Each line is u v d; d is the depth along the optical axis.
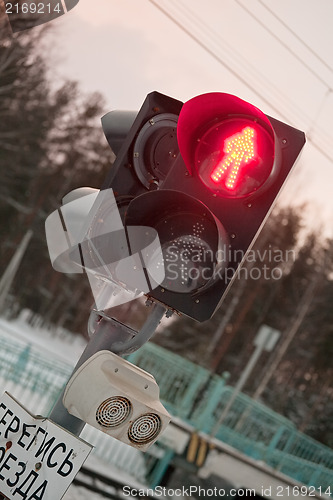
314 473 21.09
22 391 15.42
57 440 4.44
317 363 62.59
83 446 4.44
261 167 4.16
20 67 51.34
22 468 4.45
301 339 62.81
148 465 15.90
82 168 61.81
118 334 4.45
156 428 4.26
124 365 4.30
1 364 15.34
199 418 17.58
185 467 15.91
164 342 60.47
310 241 65.19
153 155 4.58
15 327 49.97
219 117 4.20
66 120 60.44
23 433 4.46
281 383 61.38
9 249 57.34
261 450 20.84
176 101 4.61
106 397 4.17
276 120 4.22
